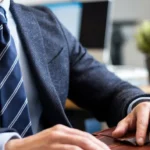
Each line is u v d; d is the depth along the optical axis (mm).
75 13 1615
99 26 1576
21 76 627
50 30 802
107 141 522
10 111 602
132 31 2580
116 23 2539
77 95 848
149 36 1431
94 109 829
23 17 748
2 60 616
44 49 740
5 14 667
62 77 765
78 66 845
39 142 442
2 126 594
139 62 3111
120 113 705
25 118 613
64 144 427
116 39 2480
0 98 598
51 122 706
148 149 487
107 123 791
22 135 604
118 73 1607
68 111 1017
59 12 1646
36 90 705
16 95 609
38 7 865
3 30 630
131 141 509
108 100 792
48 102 680
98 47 1574
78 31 1612
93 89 819
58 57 771
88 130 1165
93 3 1587
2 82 605
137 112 611
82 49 895
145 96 713
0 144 467
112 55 2453
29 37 720
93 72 842
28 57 697
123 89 781
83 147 424
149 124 577
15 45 672
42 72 691
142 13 3369
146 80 1542
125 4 3438
